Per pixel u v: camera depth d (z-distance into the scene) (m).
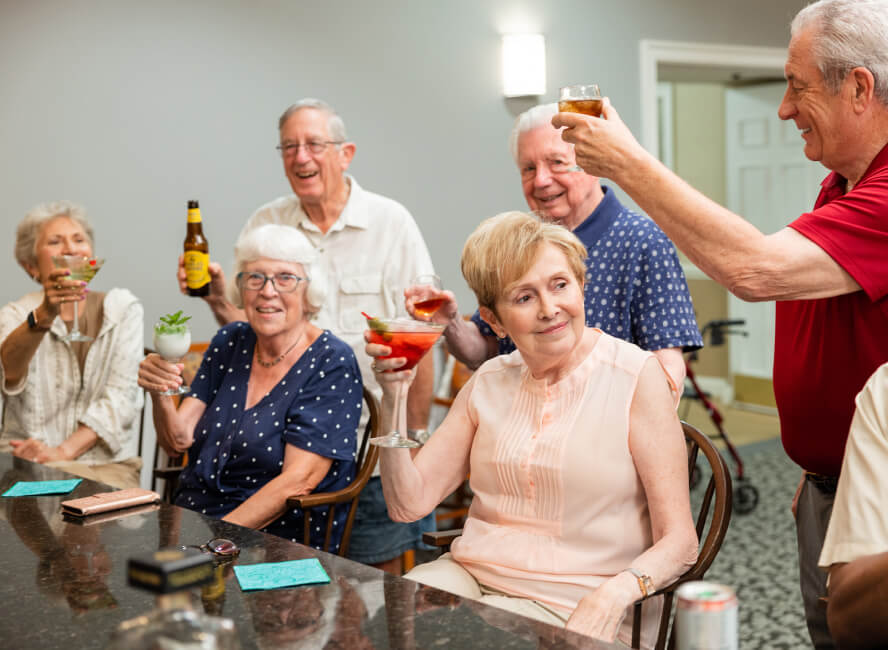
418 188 4.63
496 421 1.78
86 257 2.76
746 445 5.99
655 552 1.55
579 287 1.69
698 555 1.63
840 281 1.58
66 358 2.86
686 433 1.84
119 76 3.87
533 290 1.66
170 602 0.84
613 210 2.30
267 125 4.21
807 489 1.88
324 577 1.26
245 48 4.13
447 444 1.85
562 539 1.66
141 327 2.97
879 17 1.59
